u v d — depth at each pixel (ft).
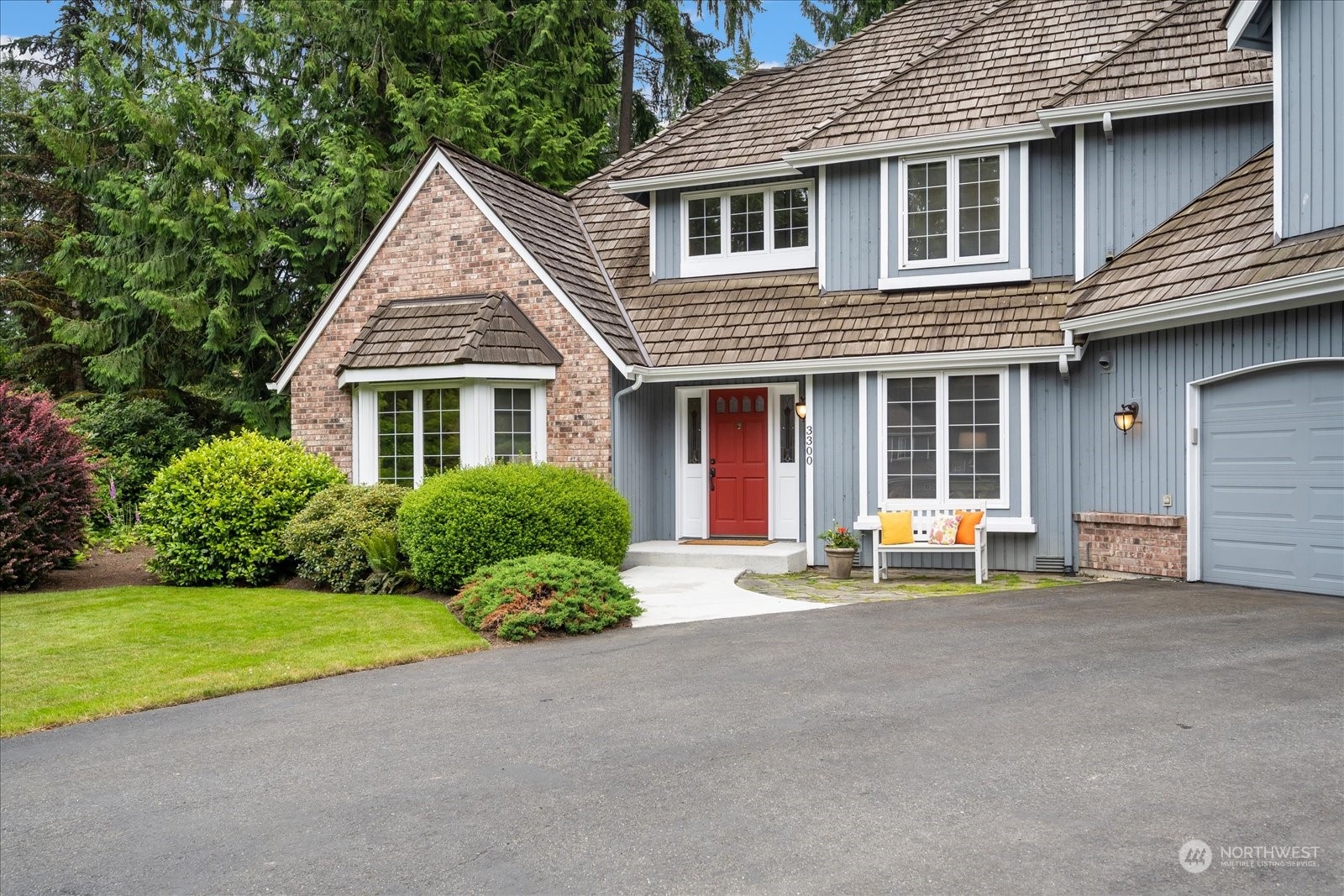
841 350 45.37
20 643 31.27
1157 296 38.45
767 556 44.80
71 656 29.45
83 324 78.64
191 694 25.12
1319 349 33.99
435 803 17.07
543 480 39.93
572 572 33.65
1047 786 16.34
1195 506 38.73
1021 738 18.78
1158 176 43.60
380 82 82.23
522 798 17.10
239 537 43.27
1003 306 44.73
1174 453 39.34
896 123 47.52
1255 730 18.62
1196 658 24.54
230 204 79.87
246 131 79.97
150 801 17.85
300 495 44.78
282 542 43.09
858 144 47.29
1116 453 41.73
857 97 53.06
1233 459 37.50
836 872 13.69
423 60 85.81
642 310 51.57
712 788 17.04
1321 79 33.94
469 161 51.13
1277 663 23.71
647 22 98.32
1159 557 39.81
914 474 45.06
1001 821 15.06
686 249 52.75
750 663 26.08
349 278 51.26
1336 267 31.30
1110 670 23.59
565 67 88.28
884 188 47.50
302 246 80.12
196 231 77.66
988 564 44.34
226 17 85.51
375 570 40.93
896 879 13.39
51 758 20.61
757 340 47.52
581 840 15.24
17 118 90.63
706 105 61.41
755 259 51.44
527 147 84.07
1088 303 41.78
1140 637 27.30
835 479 46.70
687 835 15.20
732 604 35.88
